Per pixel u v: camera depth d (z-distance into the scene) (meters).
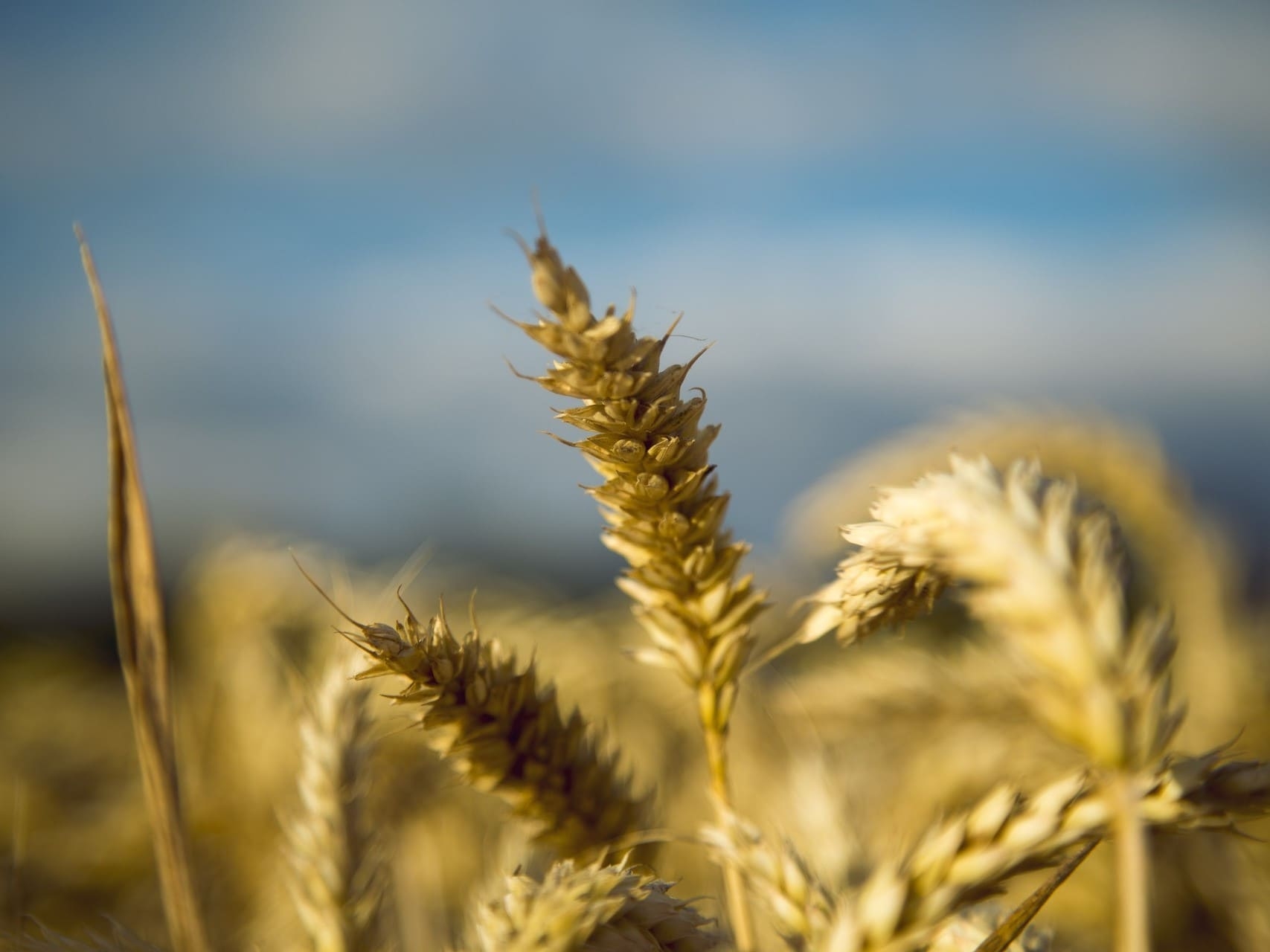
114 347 0.38
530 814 0.34
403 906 0.48
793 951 0.31
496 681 0.33
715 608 0.33
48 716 0.94
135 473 0.38
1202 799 0.28
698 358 0.32
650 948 0.28
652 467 0.32
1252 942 0.45
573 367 0.31
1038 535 0.27
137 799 0.67
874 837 0.44
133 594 0.38
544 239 0.30
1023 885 0.48
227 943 0.47
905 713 0.48
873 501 0.28
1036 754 0.46
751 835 0.32
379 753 0.48
